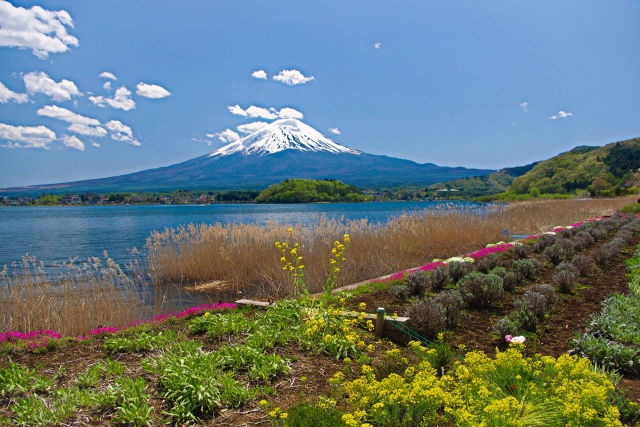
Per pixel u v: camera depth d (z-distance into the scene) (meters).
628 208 28.12
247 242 12.86
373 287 8.36
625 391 3.55
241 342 4.77
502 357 3.40
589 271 8.83
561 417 2.76
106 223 47.53
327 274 10.11
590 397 2.65
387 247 12.76
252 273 11.64
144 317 7.98
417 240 13.95
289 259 10.93
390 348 4.92
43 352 4.59
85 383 3.65
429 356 4.06
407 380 3.59
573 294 7.25
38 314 7.06
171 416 3.17
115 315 7.59
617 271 9.18
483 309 6.60
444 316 5.46
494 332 5.36
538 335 5.20
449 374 3.84
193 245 13.17
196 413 3.23
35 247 23.42
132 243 25.34
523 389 3.27
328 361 4.35
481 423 2.53
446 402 2.80
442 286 8.32
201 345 4.59
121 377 3.73
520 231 18.92
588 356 4.29
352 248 12.04
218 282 11.41
